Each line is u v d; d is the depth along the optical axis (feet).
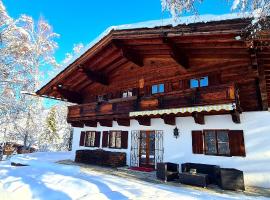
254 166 30.45
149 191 24.56
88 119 51.47
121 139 47.62
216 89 32.14
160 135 41.24
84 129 57.67
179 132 38.55
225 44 31.53
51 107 101.35
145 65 47.24
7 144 89.81
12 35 76.23
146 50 43.11
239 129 32.42
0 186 27.84
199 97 33.73
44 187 25.72
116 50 44.75
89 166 44.98
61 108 111.04
